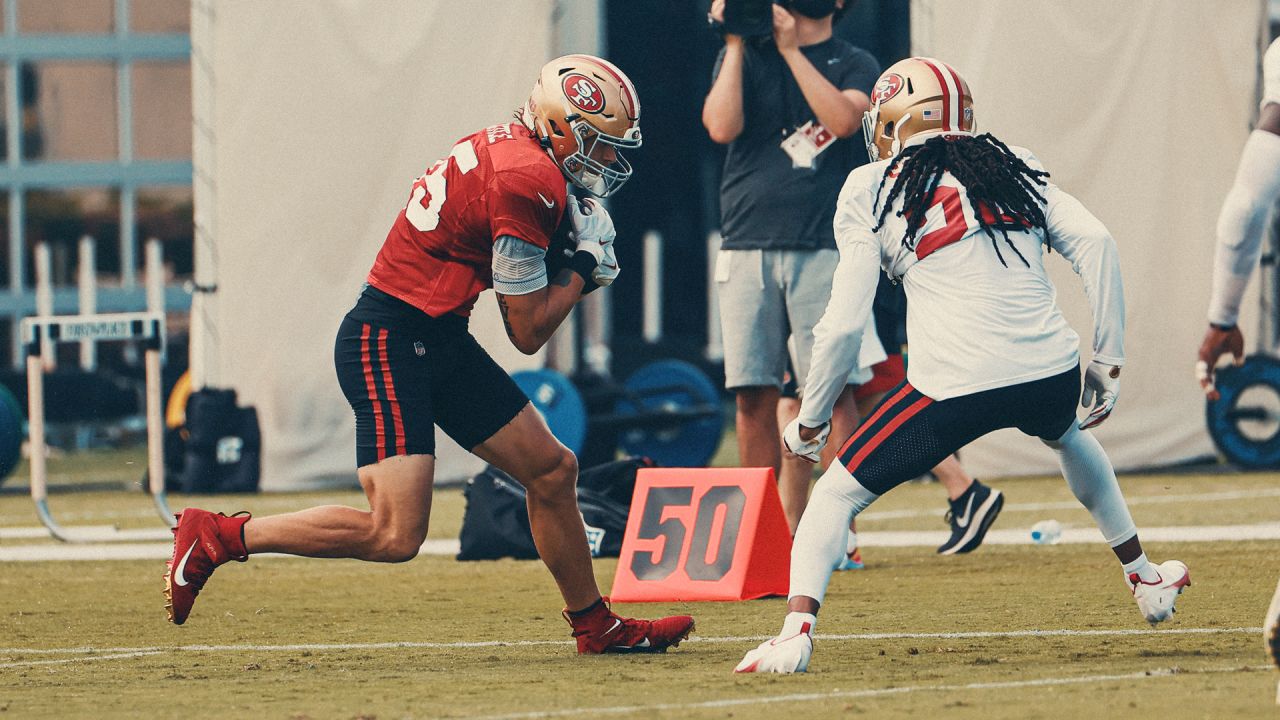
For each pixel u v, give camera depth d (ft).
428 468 50.60
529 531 86.53
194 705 44.39
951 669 47.44
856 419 78.38
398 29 133.59
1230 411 129.49
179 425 145.79
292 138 133.28
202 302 134.31
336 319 134.10
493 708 42.37
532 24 134.41
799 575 48.03
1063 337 48.01
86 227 236.63
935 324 48.08
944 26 128.16
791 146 80.28
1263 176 44.57
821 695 42.83
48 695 47.01
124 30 237.66
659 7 255.70
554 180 49.21
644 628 53.98
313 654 55.83
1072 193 129.29
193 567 51.01
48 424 196.85
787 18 79.30
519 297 49.60
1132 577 52.90
